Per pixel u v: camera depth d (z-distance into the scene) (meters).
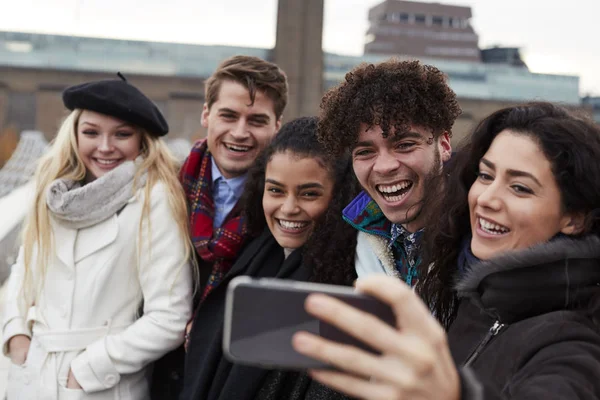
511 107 1.70
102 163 3.04
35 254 3.02
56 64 24.66
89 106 3.00
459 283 1.66
